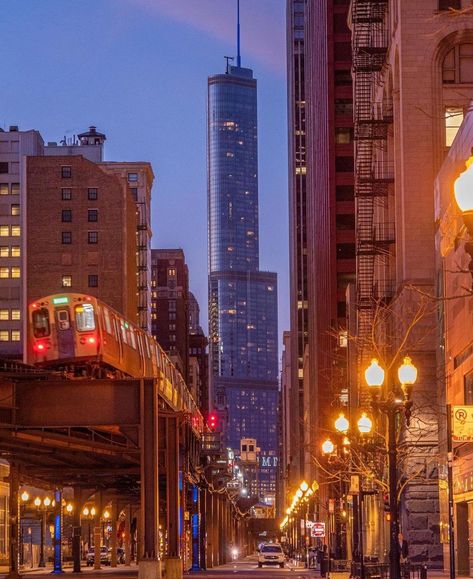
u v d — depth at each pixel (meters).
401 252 119.25
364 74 145.62
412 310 112.38
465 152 85.44
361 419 58.75
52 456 95.88
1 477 144.12
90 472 107.31
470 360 88.56
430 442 108.44
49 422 70.88
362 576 72.12
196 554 151.12
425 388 109.88
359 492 74.69
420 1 119.38
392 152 132.88
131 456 97.81
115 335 103.12
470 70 119.06
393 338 115.06
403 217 116.69
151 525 72.25
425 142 117.94
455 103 118.44
